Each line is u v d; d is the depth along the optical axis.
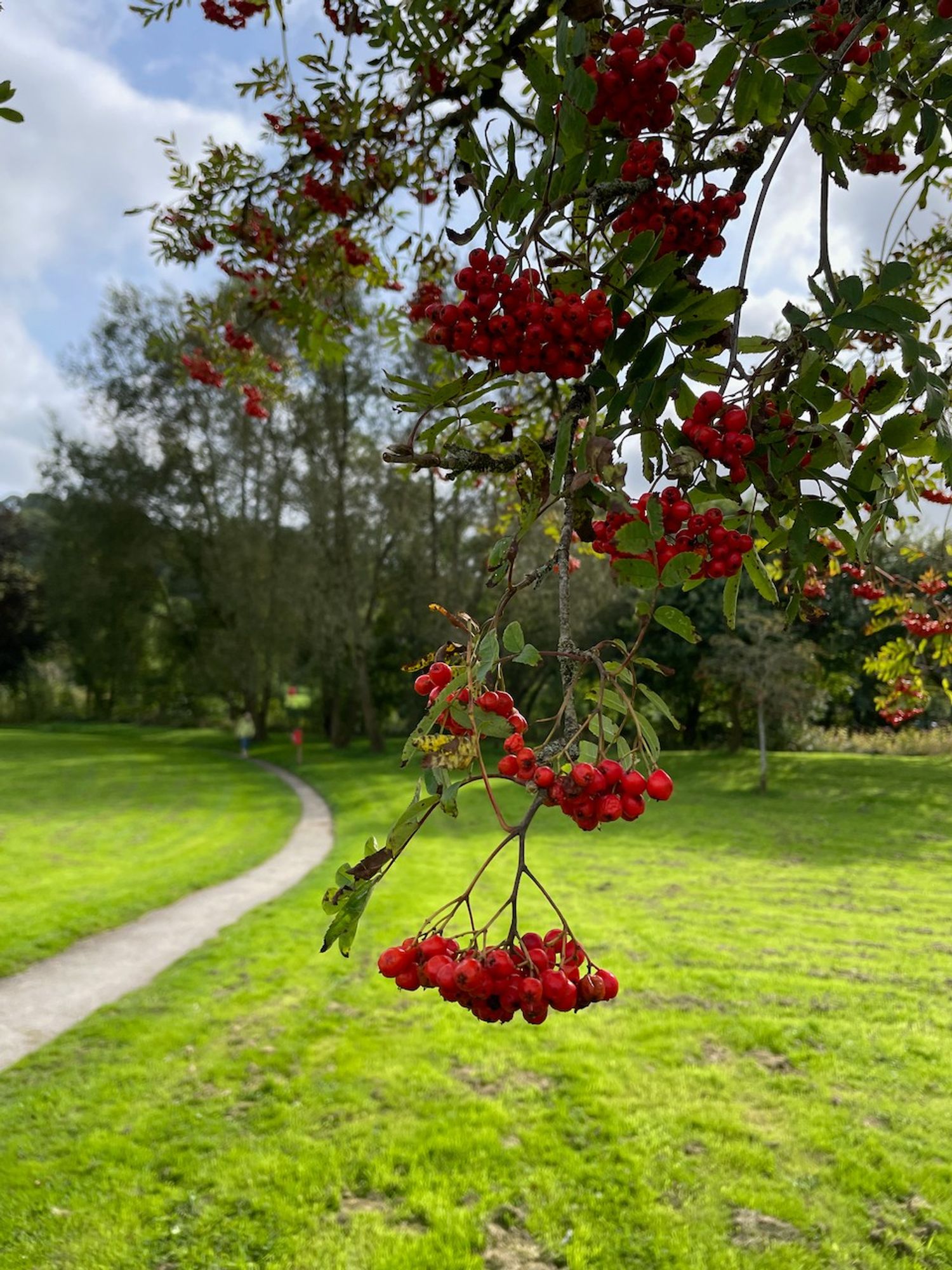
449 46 2.46
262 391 5.31
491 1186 3.80
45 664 45.41
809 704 18.64
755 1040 5.21
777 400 1.24
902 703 4.45
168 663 37.00
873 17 1.39
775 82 1.38
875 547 2.56
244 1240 3.51
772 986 6.16
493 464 1.27
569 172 1.27
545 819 14.85
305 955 7.10
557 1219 3.57
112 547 30.06
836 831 13.36
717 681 20.23
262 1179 3.91
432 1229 3.54
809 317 1.23
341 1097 4.66
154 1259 3.40
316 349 3.82
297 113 3.04
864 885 9.65
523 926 7.77
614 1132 4.21
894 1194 3.68
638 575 1.13
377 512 25.86
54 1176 3.96
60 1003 6.20
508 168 1.27
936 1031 5.34
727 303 1.13
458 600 24.09
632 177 1.29
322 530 26.23
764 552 1.59
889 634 19.20
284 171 3.18
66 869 10.80
